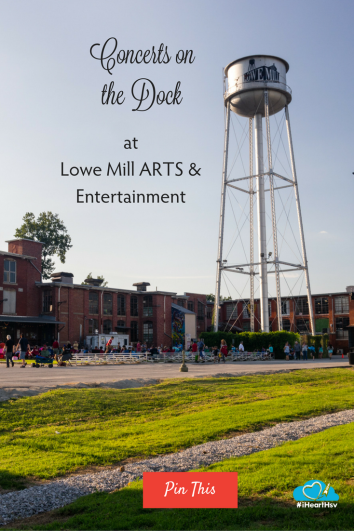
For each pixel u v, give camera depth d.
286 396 18.31
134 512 6.54
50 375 22.94
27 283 51.12
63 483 7.88
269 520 6.17
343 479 7.48
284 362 41.22
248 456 9.08
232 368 30.84
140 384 19.97
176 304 66.06
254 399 17.56
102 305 56.88
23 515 6.71
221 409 14.91
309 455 8.81
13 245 52.94
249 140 53.16
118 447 10.05
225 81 50.62
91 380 20.27
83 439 10.70
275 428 12.17
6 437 10.66
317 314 73.62
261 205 49.25
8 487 7.74
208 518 6.20
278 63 47.72
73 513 6.73
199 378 22.44
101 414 13.68
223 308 82.56
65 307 52.25
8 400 14.00
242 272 52.19
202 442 10.74
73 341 52.47
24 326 49.88
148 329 61.62
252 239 53.47
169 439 10.77
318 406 15.62
